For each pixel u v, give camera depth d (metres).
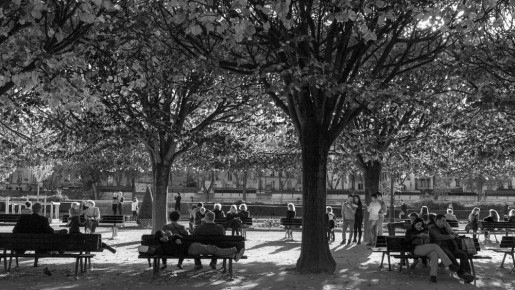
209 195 65.88
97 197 67.62
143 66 12.71
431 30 14.84
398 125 19.36
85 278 11.77
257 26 11.88
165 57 13.34
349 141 18.95
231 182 91.38
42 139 22.50
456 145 21.11
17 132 21.53
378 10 11.32
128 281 11.40
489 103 14.22
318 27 12.88
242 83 16.28
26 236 11.84
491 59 14.21
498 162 22.62
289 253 18.11
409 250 12.94
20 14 9.76
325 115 13.06
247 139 23.91
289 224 23.80
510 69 14.38
